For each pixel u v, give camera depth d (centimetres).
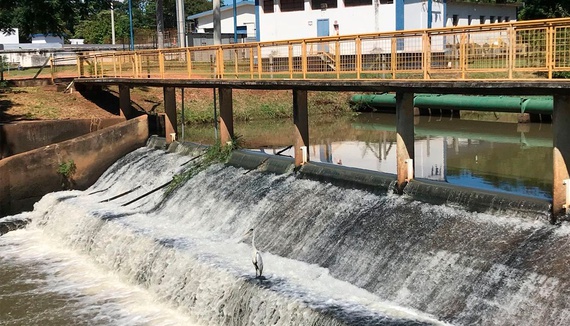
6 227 2367
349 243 1587
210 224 1997
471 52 1491
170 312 1620
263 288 1424
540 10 4891
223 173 2225
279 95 4781
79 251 2114
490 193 1470
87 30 9194
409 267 1420
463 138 3450
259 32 4912
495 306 1223
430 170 2556
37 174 2592
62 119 3164
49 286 1825
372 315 1261
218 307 1507
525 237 1327
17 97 3575
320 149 3219
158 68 3128
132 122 2834
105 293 1766
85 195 2564
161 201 2275
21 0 4509
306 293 1391
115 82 3083
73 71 4709
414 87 1556
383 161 2830
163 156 2656
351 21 4441
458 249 1385
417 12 4388
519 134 3547
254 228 1850
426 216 1534
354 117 4638
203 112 4231
